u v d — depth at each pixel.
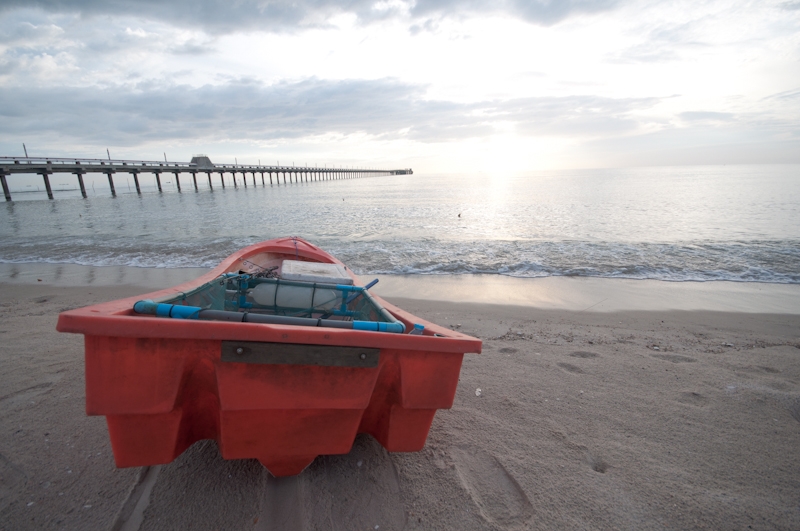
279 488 2.09
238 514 1.93
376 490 2.13
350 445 2.00
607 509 2.07
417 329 2.10
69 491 2.08
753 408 3.14
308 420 1.87
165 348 1.62
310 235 14.87
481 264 9.95
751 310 6.55
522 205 25.72
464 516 1.99
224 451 1.88
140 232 15.88
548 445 2.62
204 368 1.74
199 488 2.08
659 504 2.12
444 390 1.94
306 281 3.30
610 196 31.75
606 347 4.60
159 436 1.75
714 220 17.06
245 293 3.07
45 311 5.93
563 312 6.40
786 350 4.58
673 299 7.19
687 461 2.49
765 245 11.59
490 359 4.15
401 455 2.44
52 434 2.60
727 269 9.27
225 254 11.32
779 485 2.29
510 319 5.96
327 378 1.78
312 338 1.68
